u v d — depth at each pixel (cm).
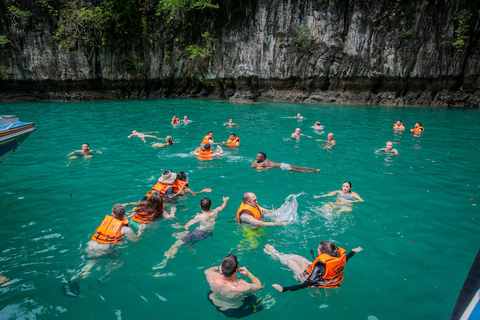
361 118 1869
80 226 567
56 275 433
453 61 2469
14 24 2475
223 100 2920
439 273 442
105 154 1042
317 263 405
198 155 1036
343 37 2594
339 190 734
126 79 2942
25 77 2617
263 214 612
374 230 559
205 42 2939
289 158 1016
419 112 2156
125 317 364
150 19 2878
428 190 743
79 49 2666
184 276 436
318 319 362
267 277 432
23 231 547
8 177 819
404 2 2397
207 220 579
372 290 408
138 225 564
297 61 2702
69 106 2369
